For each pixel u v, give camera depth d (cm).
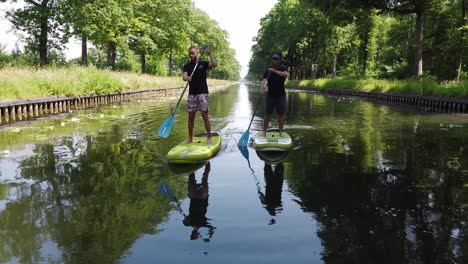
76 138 820
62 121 1119
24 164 589
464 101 1461
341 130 972
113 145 744
